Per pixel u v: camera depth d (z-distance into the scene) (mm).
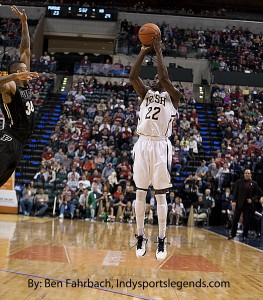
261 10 27812
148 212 12422
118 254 5785
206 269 4949
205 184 13266
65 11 24375
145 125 4270
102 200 12844
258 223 10508
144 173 4266
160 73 4148
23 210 13078
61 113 18047
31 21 24094
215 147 16672
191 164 15094
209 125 17844
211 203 12906
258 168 13312
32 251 5574
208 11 26672
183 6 28031
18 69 3738
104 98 19078
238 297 3527
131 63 22469
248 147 15516
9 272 4090
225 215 12484
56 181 13680
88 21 24359
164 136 4301
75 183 13336
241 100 19609
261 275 4691
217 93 19781
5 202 13227
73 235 8023
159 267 4938
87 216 12820
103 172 13727
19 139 3562
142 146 4285
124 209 12703
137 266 4918
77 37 25281
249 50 23609
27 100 3631
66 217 12859
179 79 21062
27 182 14445
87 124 16562
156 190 4297
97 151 14977
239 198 9328
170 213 12883
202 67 22359
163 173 4219
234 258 6086
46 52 23750
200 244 7871
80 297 3258
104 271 4453
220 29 24500
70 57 26422
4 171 3449
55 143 15633
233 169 13508
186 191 13305
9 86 3477
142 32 4145
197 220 12789
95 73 20969
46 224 10375
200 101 20750
